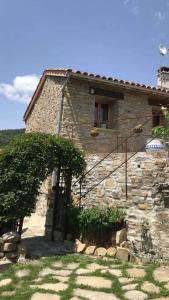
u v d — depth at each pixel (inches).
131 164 320.8
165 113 310.8
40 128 575.2
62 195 356.8
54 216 353.4
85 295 192.1
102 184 350.0
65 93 472.4
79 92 482.3
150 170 302.8
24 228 402.0
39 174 304.5
